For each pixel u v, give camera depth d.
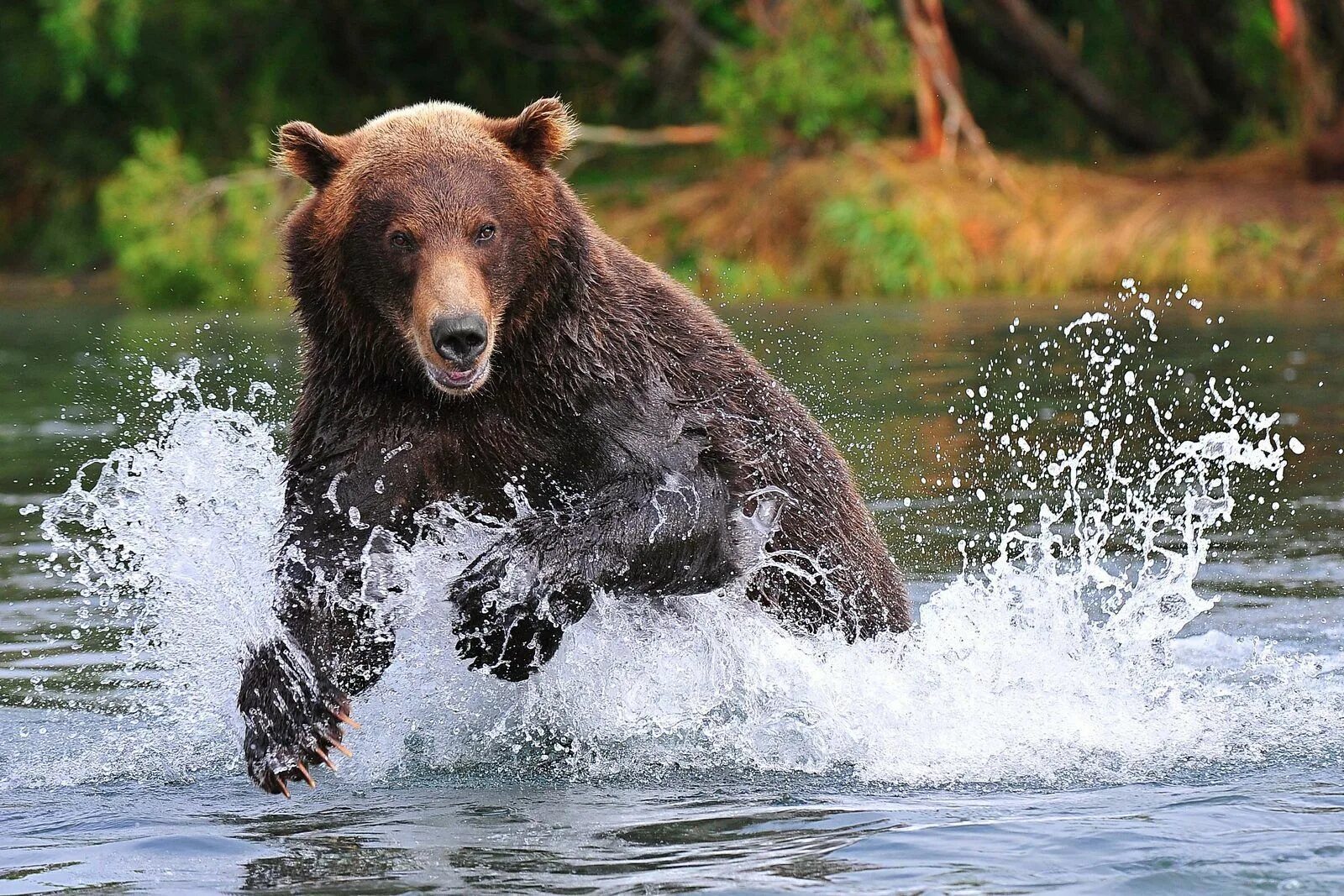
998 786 8.33
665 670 10.02
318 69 47.47
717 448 9.83
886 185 36.59
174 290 38.78
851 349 24.12
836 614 10.59
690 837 7.48
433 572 9.81
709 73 39.91
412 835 7.69
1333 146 35.41
